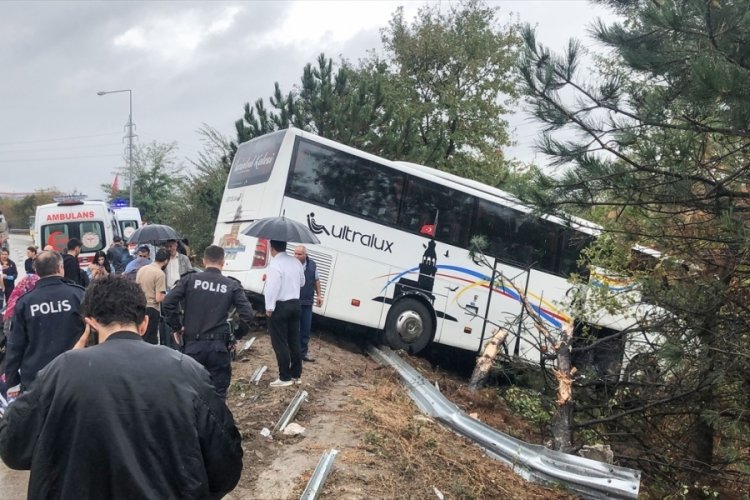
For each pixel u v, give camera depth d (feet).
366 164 35.86
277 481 17.66
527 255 39.81
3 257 48.67
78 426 7.38
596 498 20.83
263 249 34.09
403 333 36.29
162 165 158.92
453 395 31.91
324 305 34.55
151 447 7.52
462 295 38.09
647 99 21.25
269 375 26.84
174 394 7.78
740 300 24.52
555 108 22.33
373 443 20.57
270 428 20.94
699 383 24.99
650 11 19.72
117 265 53.52
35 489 7.36
